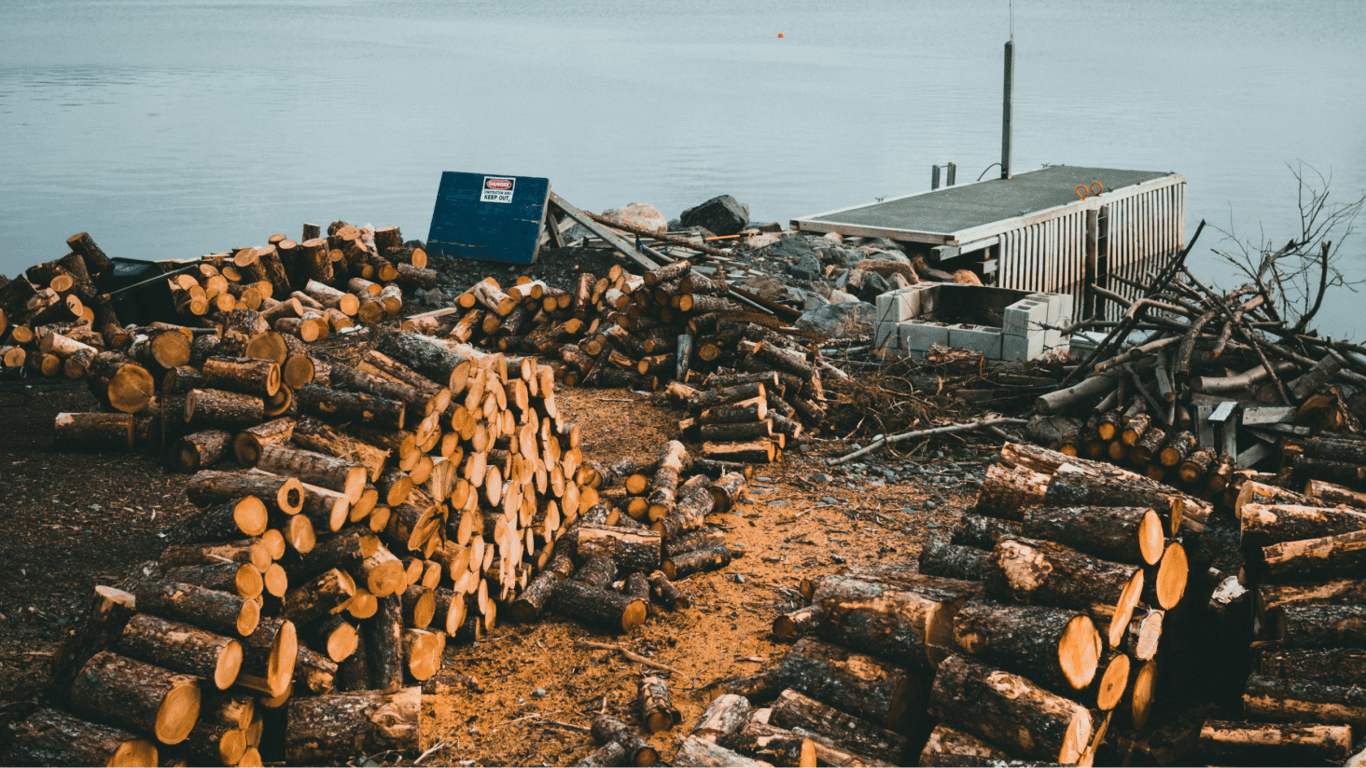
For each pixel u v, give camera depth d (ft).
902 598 19.43
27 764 16.84
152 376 34.22
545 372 27.84
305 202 126.00
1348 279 89.04
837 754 18.01
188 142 172.14
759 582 27.43
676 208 125.59
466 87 282.97
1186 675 21.30
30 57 363.76
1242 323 36.04
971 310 46.91
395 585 21.17
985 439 37.70
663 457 32.73
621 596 24.91
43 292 44.88
